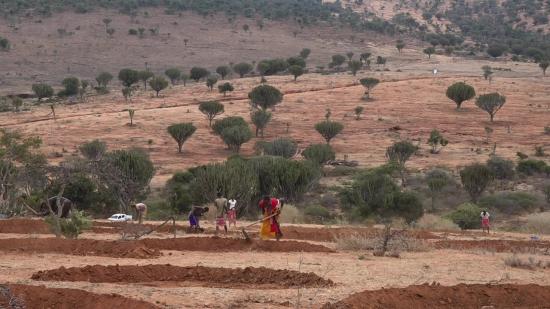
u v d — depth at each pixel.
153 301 8.75
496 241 20.05
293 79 140.75
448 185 56.66
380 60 178.50
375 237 17.08
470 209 37.03
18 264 12.52
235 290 9.80
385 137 87.19
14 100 108.81
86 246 14.78
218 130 83.25
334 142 84.38
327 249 15.95
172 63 188.38
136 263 12.78
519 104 109.81
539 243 20.17
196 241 16.16
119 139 84.12
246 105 110.62
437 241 19.45
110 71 178.12
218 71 159.75
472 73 149.75
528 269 13.20
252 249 15.77
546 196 52.94
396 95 117.00
